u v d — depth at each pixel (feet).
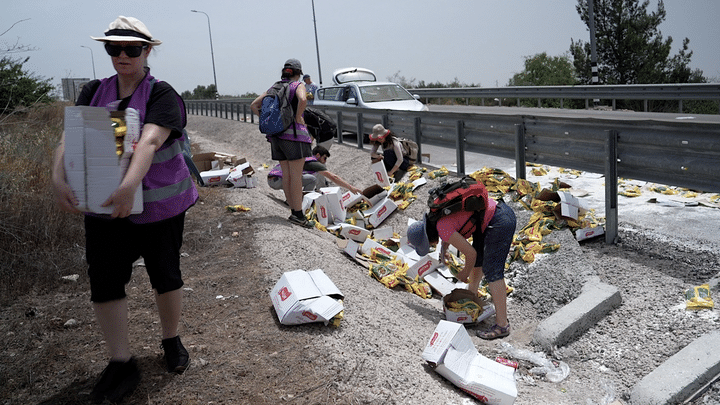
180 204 9.83
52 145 24.56
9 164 20.99
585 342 13.62
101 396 9.45
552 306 15.83
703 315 13.08
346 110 42.32
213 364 10.90
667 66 81.15
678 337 12.73
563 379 12.55
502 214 14.46
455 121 28.40
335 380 10.44
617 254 17.46
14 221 17.49
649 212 21.49
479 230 14.55
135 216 9.38
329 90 54.70
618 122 17.98
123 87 9.36
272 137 21.74
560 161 21.88
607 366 12.74
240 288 14.88
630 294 14.88
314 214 24.61
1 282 14.96
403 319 14.33
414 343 12.92
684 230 18.95
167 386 10.08
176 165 9.83
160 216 9.56
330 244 20.39
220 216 22.95
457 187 14.33
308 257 17.11
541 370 12.80
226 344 11.76
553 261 17.21
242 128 69.82
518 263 17.99
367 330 12.79
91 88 9.64
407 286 17.57
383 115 36.40
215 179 30.48
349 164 37.17
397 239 21.85
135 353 11.30
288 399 9.82
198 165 35.17
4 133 25.29
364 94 49.08
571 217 18.35
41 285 15.11
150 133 8.82
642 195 24.11
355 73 57.41
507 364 12.50
